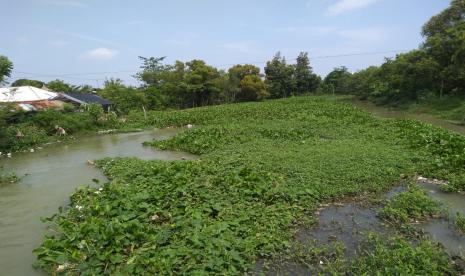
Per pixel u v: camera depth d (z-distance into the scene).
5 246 8.55
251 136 21.06
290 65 80.62
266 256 7.11
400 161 13.49
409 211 9.18
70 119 29.73
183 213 9.00
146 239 7.58
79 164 17.69
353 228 8.45
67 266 6.88
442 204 9.68
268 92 73.81
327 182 11.30
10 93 33.34
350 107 36.41
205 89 62.84
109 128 32.88
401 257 6.47
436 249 6.99
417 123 23.14
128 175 13.23
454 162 12.68
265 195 10.11
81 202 10.28
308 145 17.36
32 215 10.62
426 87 43.44
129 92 52.91
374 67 66.56
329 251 7.25
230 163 14.13
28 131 25.58
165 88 61.97
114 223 7.81
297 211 9.20
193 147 19.30
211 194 10.23
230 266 6.41
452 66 36.59
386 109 46.44
